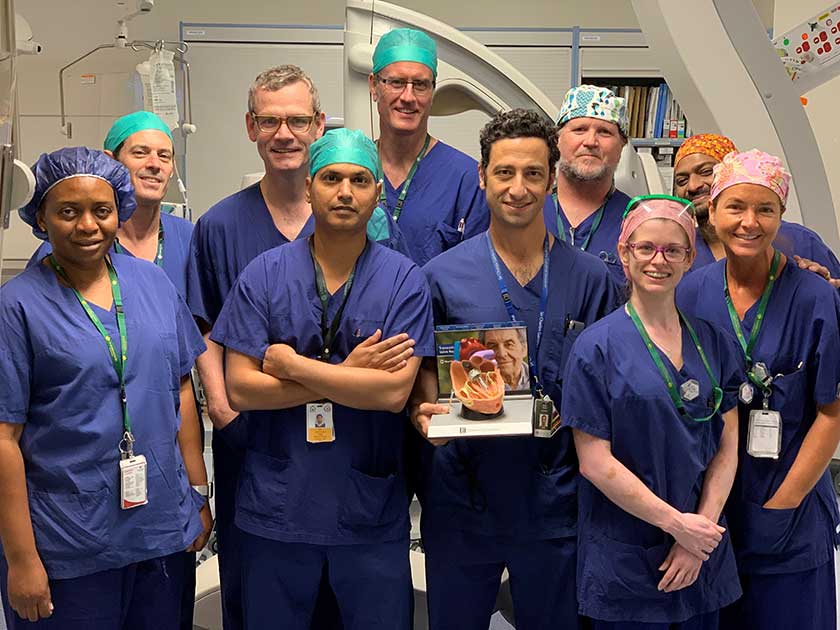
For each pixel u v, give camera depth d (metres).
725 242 1.84
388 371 1.76
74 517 1.65
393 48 2.23
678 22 2.17
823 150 3.94
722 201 1.84
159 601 1.83
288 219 2.19
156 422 1.75
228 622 2.18
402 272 1.86
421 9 4.83
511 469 1.85
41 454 1.65
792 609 1.88
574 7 4.86
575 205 2.36
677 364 1.74
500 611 2.62
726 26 2.19
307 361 1.74
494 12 4.85
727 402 1.78
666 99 4.83
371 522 1.80
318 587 1.87
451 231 2.31
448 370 1.79
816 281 1.86
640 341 1.74
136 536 1.71
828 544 1.90
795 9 3.99
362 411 1.81
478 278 1.91
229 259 2.16
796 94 2.27
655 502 1.68
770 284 1.87
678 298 1.99
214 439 2.16
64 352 1.65
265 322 1.82
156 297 1.83
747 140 2.29
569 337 1.88
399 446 1.88
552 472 1.85
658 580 1.72
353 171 1.75
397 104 2.24
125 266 1.82
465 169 2.35
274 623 1.86
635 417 1.71
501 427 1.71
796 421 1.84
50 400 1.65
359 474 1.79
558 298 1.90
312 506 1.79
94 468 1.66
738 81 2.24
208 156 4.78
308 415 1.78
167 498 1.76
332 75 4.77
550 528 1.84
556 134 1.86
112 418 1.68
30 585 1.62
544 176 1.81
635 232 1.73
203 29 4.68
